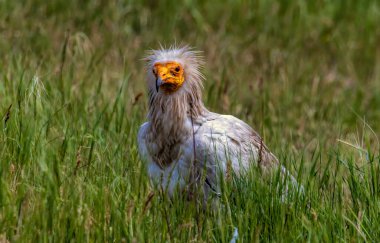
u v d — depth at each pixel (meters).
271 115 20.02
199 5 27.84
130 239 12.35
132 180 13.95
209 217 13.27
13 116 14.46
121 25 26.23
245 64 24.73
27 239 12.13
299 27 27.48
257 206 13.09
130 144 15.59
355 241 12.45
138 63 23.48
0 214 12.53
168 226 12.42
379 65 26.53
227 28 27.00
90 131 15.63
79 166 13.59
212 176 13.73
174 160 14.14
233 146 13.84
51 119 15.25
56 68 19.53
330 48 26.94
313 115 21.09
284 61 25.08
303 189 13.56
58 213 12.43
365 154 15.45
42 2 26.42
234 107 20.08
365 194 13.48
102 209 12.61
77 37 21.34
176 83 14.03
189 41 25.78
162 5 27.53
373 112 22.72
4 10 25.23
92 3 26.77
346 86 24.44
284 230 12.71
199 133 13.95
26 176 13.29
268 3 27.89
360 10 28.61
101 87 19.22
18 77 17.81
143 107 18.48
